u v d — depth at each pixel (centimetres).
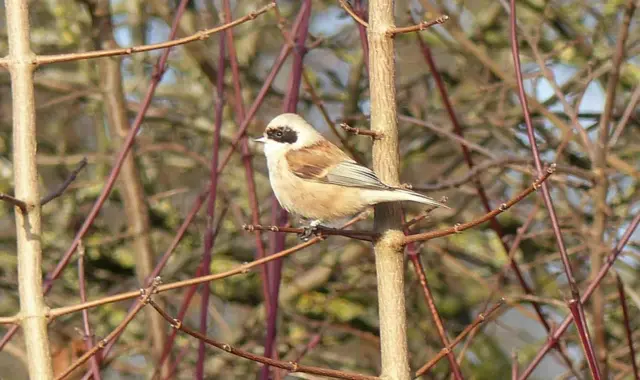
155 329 1243
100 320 1380
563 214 1214
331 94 1447
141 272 1284
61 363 1037
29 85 606
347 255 1430
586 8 1329
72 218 1413
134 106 1420
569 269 633
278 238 772
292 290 1406
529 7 1333
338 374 545
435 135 1355
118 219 1511
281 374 743
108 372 1530
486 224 1324
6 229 1582
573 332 1200
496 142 1446
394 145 612
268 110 1495
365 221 1411
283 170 845
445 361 1306
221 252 1400
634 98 1048
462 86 1422
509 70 1336
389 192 599
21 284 583
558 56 1296
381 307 600
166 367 1185
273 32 1484
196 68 1469
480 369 1359
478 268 1391
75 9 1430
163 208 1464
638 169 1336
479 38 1335
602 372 986
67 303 1347
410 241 596
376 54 613
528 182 1259
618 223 1039
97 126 1491
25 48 608
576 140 1159
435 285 1373
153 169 1547
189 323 1439
